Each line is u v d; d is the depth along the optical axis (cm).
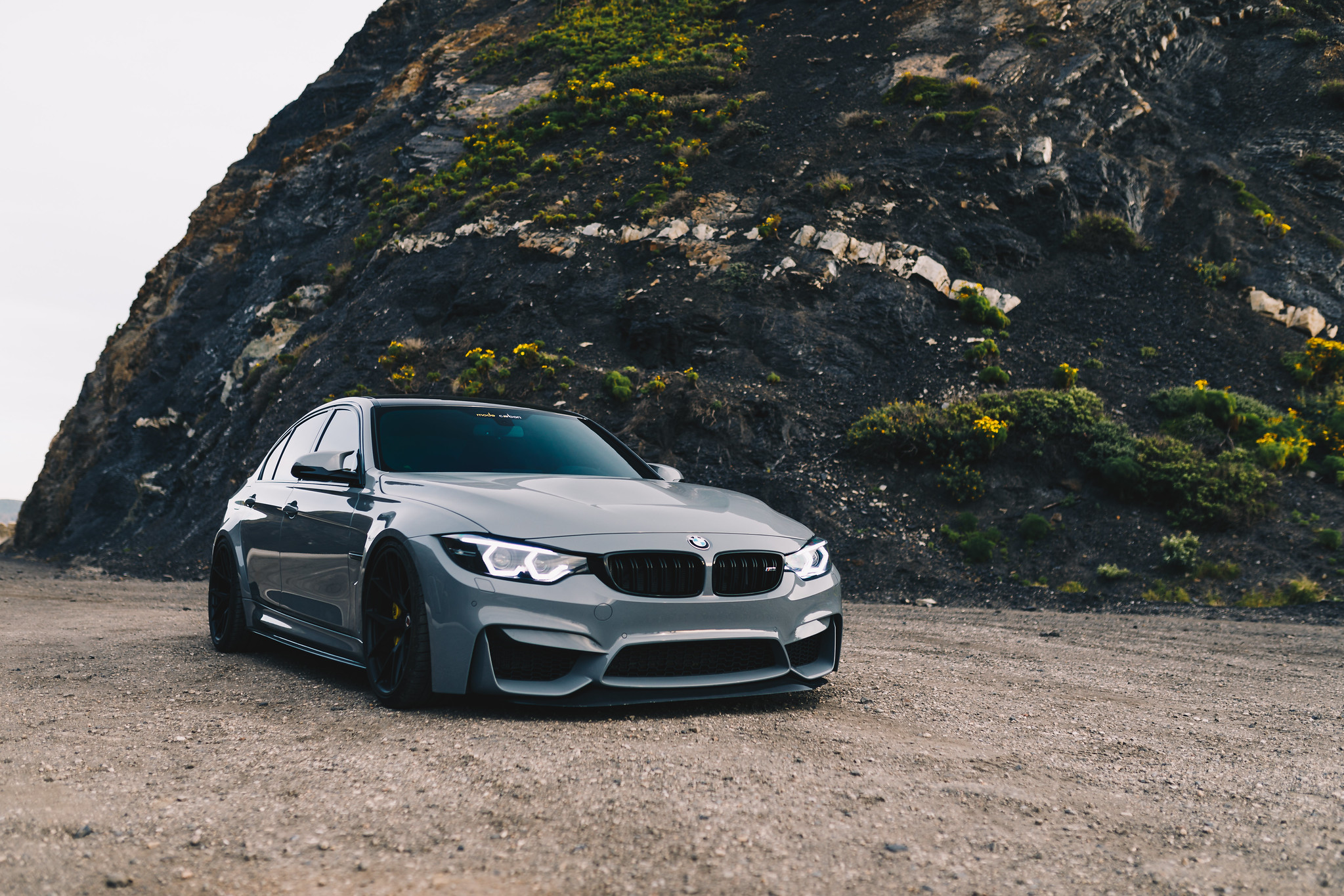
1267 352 2009
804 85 3167
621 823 203
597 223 2542
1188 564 1262
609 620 314
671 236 2403
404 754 262
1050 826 215
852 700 380
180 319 3603
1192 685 478
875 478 1623
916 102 2812
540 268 2447
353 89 4903
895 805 225
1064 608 1048
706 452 1734
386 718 317
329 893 163
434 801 218
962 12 3306
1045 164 2545
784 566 354
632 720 317
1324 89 2783
